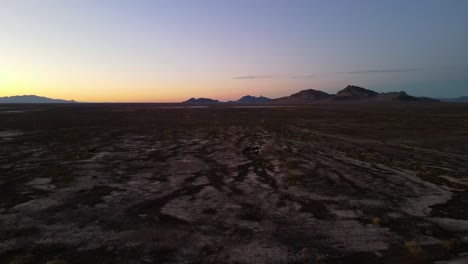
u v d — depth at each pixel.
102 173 22.45
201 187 19.08
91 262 10.24
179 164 25.78
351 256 10.80
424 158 29.33
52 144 36.44
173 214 14.62
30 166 24.58
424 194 17.95
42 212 14.77
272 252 11.02
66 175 21.62
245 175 22.11
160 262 10.31
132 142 38.62
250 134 47.72
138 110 139.12
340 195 17.62
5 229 12.84
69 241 11.79
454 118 81.00
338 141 40.53
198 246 11.45
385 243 11.80
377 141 40.94
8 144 36.28
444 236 12.48
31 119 76.94
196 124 65.56
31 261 10.20
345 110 136.62
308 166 25.05
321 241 11.94
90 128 55.62
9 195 17.28
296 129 55.59
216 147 35.00
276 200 16.72
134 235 12.34
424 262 10.33
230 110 139.50
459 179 21.41
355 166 25.20
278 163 26.19
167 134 47.28
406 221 13.99
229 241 11.86
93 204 15.91
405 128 56.94
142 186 19.23
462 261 10.43
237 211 15.05
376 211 15.20
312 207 15.70
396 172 23.30
